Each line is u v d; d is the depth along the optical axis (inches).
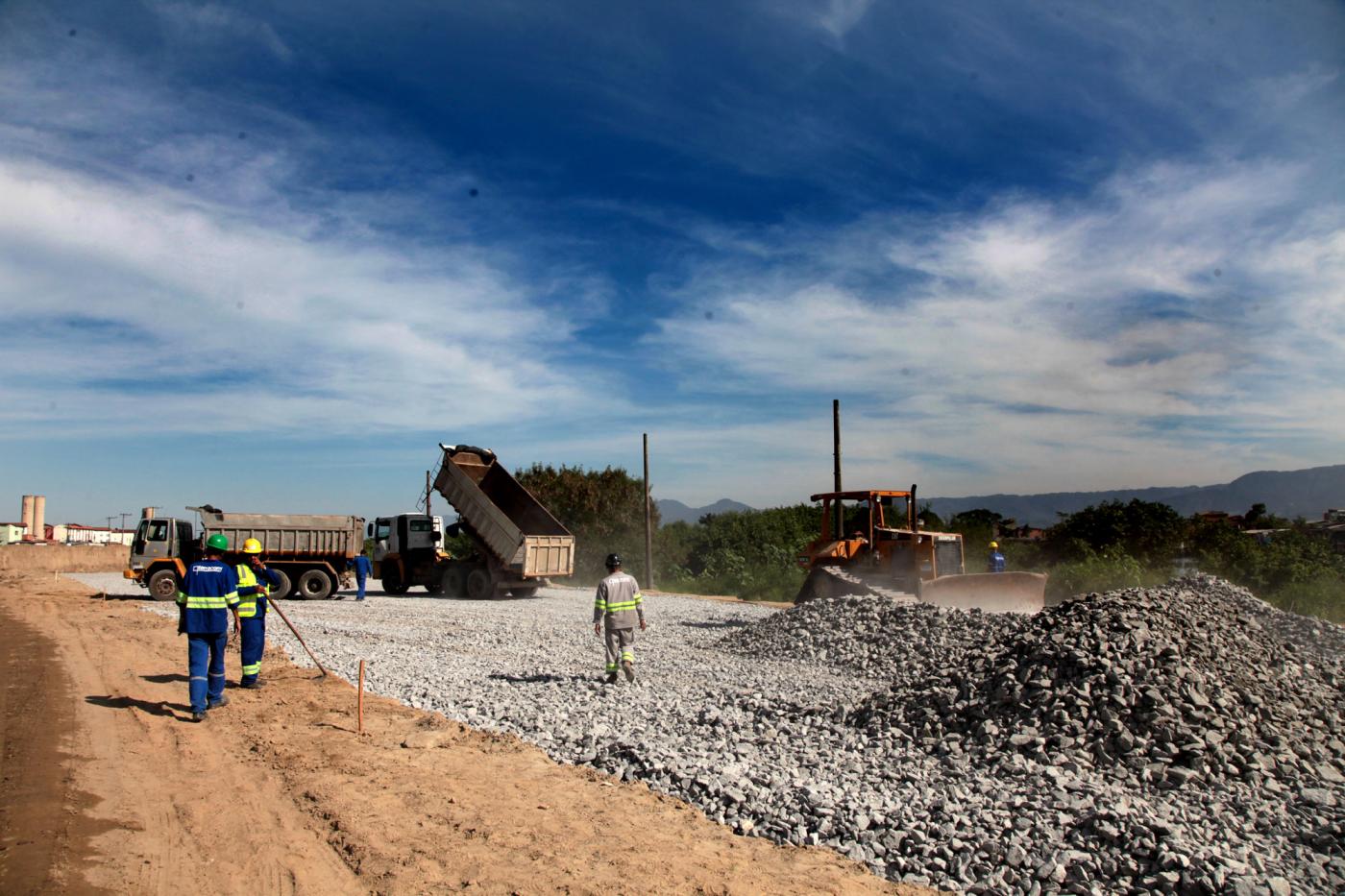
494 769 286.5
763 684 444.1
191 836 222.2
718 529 1643.7
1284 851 207.5
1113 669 298.8
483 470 1141.1
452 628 713.0
